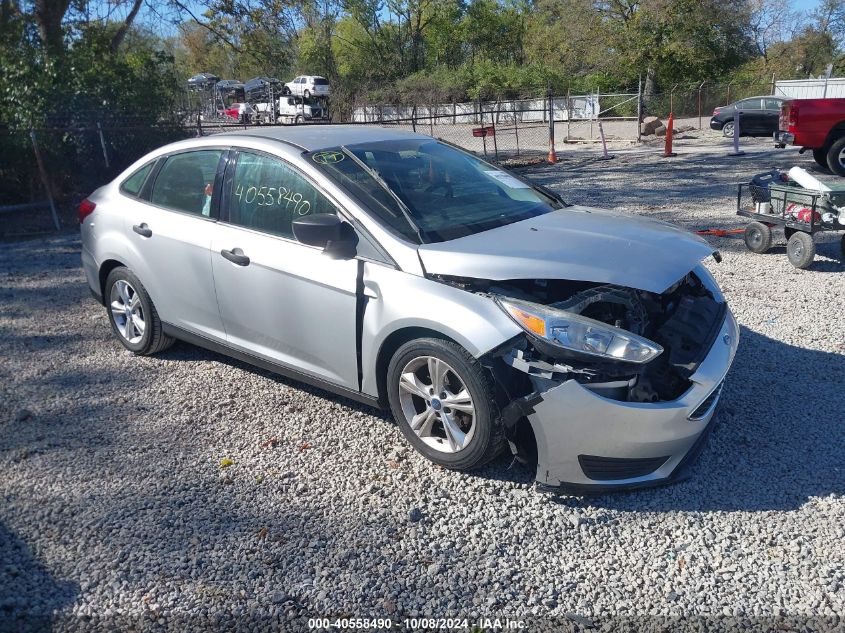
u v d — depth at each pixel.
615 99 35.94
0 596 2.96
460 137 29.12
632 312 3.76
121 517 3.49
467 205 4.27
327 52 43.41
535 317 3.36
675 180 14.10
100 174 13.62
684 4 39.44
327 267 3.97
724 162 17.08
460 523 3.40
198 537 3.32
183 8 17.39
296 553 3.20
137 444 4.20
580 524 3.37
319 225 3.74
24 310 6.96
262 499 3.62
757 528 3.30
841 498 3.49
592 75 43.34
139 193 5.21
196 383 5.01
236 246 4.41
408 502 3.56
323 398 4.71
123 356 5.56
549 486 3.49
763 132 24.34
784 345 5.35
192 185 4.83
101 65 14.21
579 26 42.34
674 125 30.88
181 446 4.16
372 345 3.84
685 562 3.10
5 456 4.09
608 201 11.83
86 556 3.21
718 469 3.78
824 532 3.25
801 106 14.29
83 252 5.69
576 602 2.89
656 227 4.19
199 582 3.03
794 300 6.36
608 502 3.54
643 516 3.42
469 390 3.51
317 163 4.21
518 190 4.76
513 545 3.23
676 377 3.58
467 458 3.64
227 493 3.67
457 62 56.59
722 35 41.53
